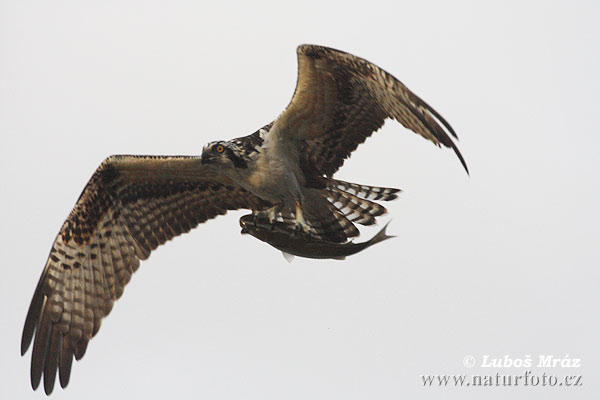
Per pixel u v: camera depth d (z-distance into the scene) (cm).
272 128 1359
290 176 1380
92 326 1511
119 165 1470
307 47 1221
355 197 1420
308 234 1316
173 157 1447
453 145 1077
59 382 1475
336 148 1376
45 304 1498
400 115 1241
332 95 1297
